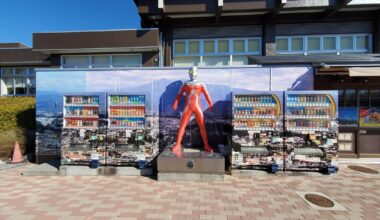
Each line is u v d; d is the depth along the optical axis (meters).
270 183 5.89
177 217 4.17
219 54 10.60
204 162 6.06
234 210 4.44
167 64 10.61
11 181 6.10
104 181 6.07
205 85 7.58
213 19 10.45
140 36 9.83
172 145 7.54
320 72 7.12
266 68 7.57
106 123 6.73
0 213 4.32
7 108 9.10
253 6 9.50
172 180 6.08
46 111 7.97
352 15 9.91
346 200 4.89
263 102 6.56
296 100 6.58
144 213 4.31
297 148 6.48
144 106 6.76
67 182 6.00
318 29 10.23
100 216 4.20
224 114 7.56
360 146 8.27
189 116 6.98
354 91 8.22
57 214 4.28
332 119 6.41
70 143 6.78
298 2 9.37
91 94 6.79
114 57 10.66
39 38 10.10
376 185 5.77
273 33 10.25
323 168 6.45
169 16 10.23
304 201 4.83
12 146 8.29
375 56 8.52
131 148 6.74
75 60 10.72
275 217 4.18
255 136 6.51
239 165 6.55
